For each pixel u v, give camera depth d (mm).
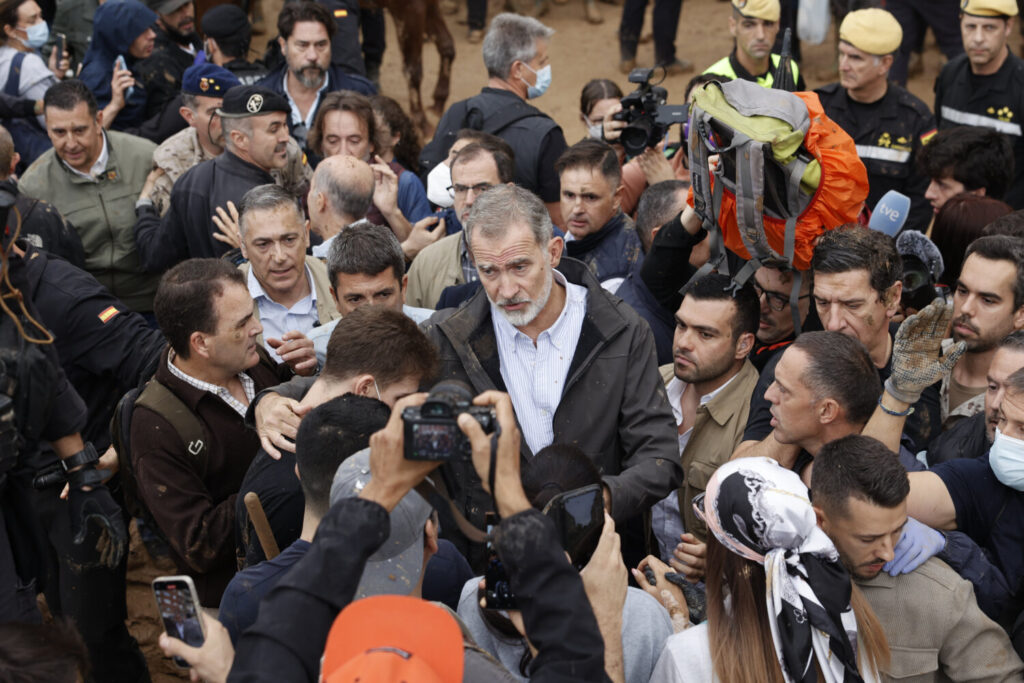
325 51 6379
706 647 2248
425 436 1730
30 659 1898
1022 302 3307
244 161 4930
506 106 5562
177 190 4957
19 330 2891
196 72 5352
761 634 2172
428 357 2857
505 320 3174
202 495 3158
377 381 2764
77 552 3320
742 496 2150
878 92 6180
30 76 6375
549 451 2447
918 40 9367
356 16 7801
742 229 3244
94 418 3984
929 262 3639
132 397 3270
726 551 2248
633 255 4445
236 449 3217
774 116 3184
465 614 2391
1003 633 2447
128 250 5340
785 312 3775
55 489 3305
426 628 1674
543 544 1713
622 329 3166
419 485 2027
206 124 5344
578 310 3188
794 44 9602
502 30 5652
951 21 8875
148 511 3271
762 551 2146
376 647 1643
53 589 3615
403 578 1921
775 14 6625
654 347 3242
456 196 4457
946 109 6586
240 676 1621
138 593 4676
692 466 3438
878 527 2293
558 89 10750
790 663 2059
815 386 2762
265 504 2760
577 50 11617
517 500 1738
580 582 1729
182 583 1844
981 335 3344
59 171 5250
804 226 3330
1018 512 2695
